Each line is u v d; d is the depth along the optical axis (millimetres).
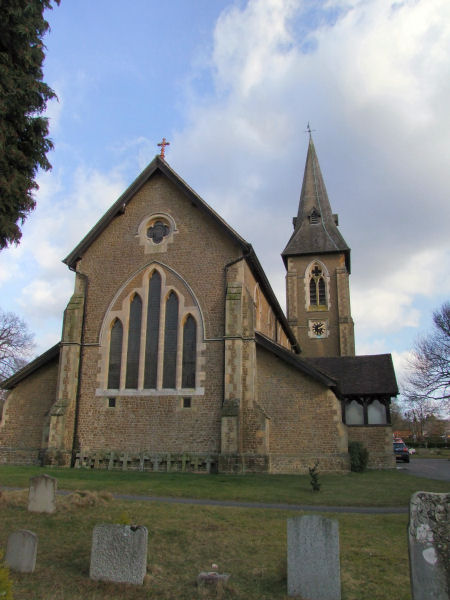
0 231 12656
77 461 23422
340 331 47750
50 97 13344
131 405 23875
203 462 22062
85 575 8344
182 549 9648
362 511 13477
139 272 25609
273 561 9055
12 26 12453
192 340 24094
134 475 20250
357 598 7625
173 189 26344
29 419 25594
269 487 17422
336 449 22453
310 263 50531
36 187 13555
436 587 6695
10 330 51562
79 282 26203
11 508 12453
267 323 30641
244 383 22719
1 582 5902
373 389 28797
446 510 6883
